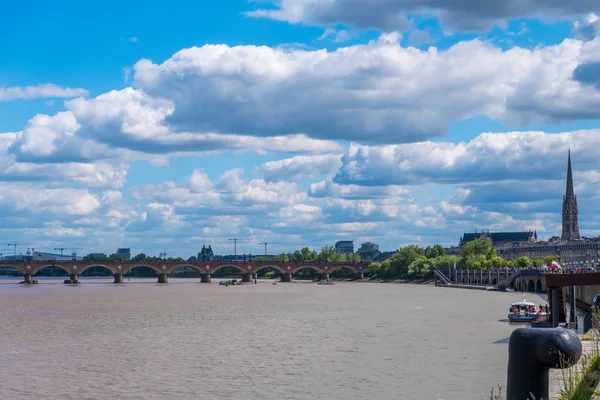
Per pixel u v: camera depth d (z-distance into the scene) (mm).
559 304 97000
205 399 57188
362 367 71625
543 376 23797
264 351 86125
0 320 140625
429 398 55531
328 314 151875
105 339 102688
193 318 144125
